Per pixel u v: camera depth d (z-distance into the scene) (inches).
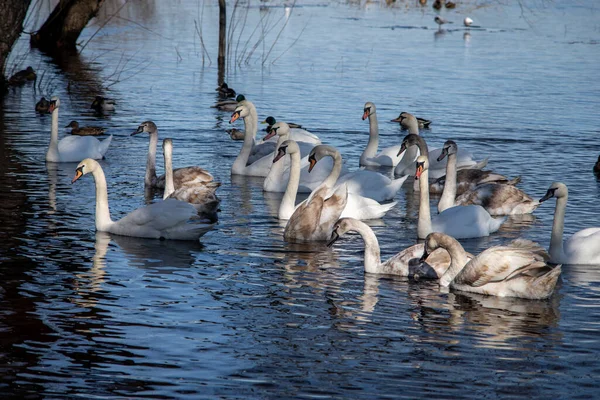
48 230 676.1
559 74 1706.4
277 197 844.6
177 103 1353.3
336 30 2336.4
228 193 854.5
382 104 1376.7
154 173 854.5
